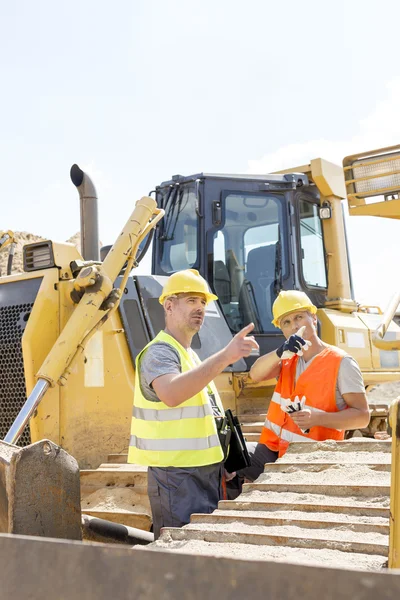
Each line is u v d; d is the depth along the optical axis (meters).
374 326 6.93
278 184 6.06
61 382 4.07
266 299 5.88
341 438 3.83
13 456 2.35
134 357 4.83
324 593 0.92
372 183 3.91
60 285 4.46
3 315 4.60
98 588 1.10
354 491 2.49
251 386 5.39
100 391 4.60
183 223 6.02
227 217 5.89
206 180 5.88
